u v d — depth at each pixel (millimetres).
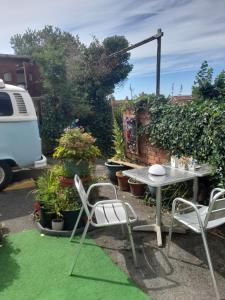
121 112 7359
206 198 4605
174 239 3896
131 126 6426
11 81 10570
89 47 12625
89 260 3418
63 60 9961
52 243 3820
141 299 2758
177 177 3947
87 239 3918
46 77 9797
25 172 7488
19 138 5980
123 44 12766
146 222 4438
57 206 4105
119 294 2830
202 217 3268
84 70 11648
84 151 4367
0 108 5773
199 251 3600
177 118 5016
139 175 4047
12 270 3234
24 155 6090
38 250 3650
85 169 4422
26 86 10680
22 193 5922
